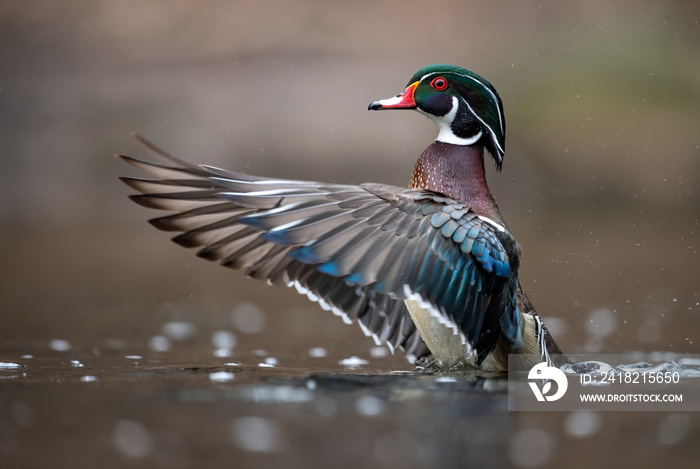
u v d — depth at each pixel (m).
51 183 17.92
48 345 8.71
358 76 19.08
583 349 8.88
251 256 6.73
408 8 20.06
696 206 17.95
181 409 5.34
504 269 6.59
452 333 6.73
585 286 12.62
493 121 7.73
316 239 5.86
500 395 5.93
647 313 10.89
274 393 5.79
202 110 18.59
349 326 10.55
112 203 17.61
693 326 10.20
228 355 8.38
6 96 18.72
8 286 12.63
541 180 18.28
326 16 19.97
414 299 6.12
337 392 5.86
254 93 18.83
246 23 19.77
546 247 15.62
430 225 6.26
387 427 5.00
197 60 19.23
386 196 6.23
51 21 19.73
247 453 4.50
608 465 4.53
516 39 19.61
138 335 9.59
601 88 18.88
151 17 19.83
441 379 6.45
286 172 18.12
